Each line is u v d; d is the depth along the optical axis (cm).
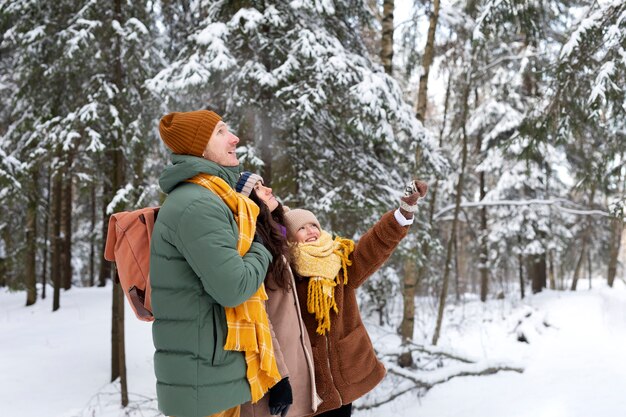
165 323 170
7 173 923
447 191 1573
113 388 794
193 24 955
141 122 813
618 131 880
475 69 1062
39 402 750
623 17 677
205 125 186
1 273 1631
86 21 784
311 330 226
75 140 841
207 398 164
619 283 2142
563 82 764
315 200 805
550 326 1155
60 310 1354
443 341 1152
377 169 839
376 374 235
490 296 1877
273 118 786
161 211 174
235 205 183
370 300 1085
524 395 686
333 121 813
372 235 236
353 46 881
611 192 1255
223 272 162
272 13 723
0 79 1266
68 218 1694
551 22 1118
